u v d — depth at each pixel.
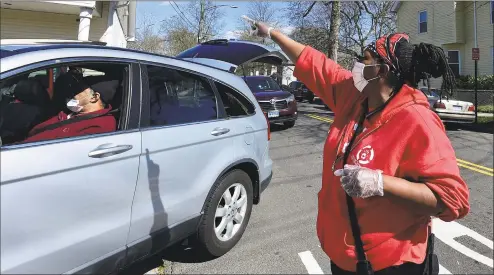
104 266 2.16
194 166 2.79
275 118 10.12
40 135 2.11
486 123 11.92
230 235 3.32
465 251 3.44
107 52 2.40
